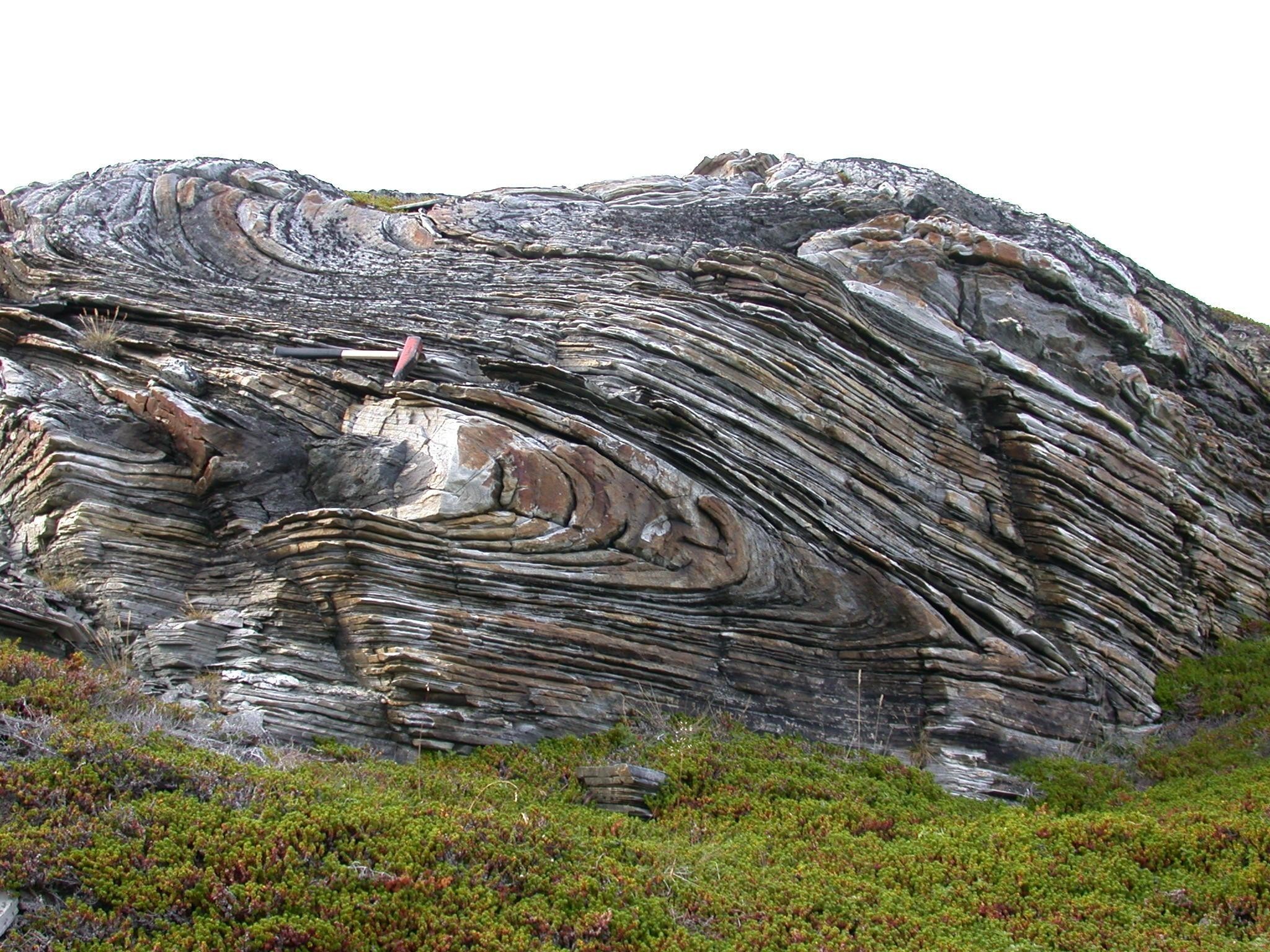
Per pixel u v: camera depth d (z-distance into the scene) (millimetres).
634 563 17031
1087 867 13016
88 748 10641
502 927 9766
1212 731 19578
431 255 24203
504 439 16781
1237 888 12234
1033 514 21656
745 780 15281
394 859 10281
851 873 12727
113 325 19500
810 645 18047
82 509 15711
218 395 18062
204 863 9602
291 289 22156
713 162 33906
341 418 18062
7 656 12711
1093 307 25281
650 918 10570
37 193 24016
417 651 14711
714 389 19875
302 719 14062
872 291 23625
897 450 21188
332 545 15273
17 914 8602
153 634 14703
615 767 14445
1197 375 27625
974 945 11102
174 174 25125
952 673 18219
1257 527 26281
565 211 26828
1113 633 21078
